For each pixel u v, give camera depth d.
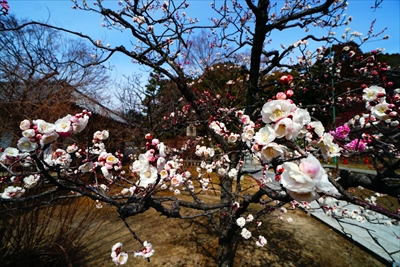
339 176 1.47
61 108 4.00
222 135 2.59
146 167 0.98
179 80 2.55
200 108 3.00
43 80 4.79
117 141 6.35
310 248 3.34
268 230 3.94
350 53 3.50
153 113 6.24
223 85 6.38
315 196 0.59
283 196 1.37
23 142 0.91
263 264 2.93
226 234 2.37
